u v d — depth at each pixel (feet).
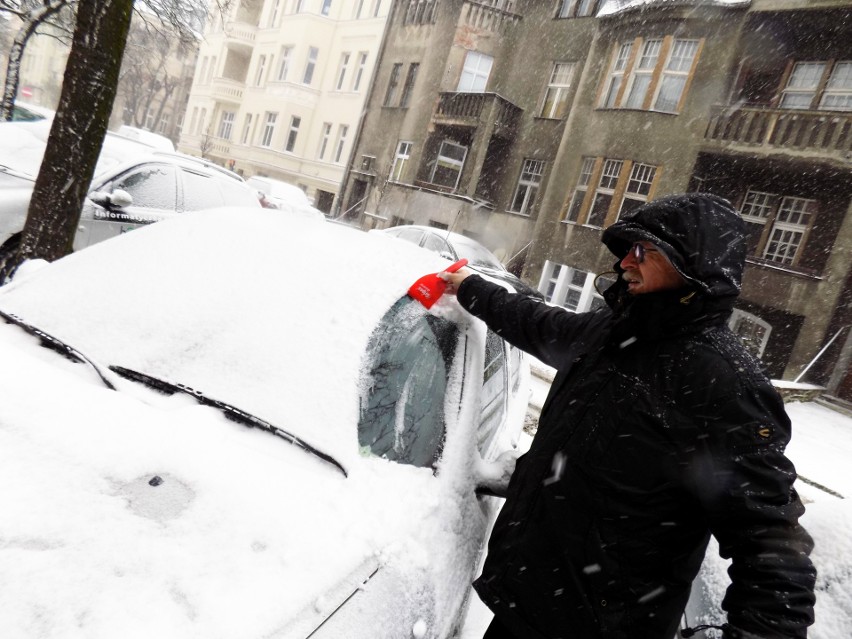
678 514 4.53
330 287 6.24
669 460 4.44
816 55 43.47
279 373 5.51
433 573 4.81
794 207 44.50
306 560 4.04
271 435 5.16
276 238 7.13
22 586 3.33
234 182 21.98
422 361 6.05
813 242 43.09
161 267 6.78
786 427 4.34
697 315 4.57
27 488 4.00
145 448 4.66
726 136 44.88
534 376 27.04
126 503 4.12
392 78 73.97
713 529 4.40
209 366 5.64
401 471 5.26
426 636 4.61
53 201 13.25
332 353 5.60
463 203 59.62
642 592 4.62
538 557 4.93
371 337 5.76
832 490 20.72
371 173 72.33
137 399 5.32
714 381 4.38
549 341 5.92
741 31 44.98
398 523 4.71
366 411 5.36
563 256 52.21
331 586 3.94
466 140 65.05
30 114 31.27
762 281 43.62
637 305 4.83
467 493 5.89
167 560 3.75
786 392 37.04
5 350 5.71
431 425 5.85
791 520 4.08
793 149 41.57
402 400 5.66
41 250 13.37
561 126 57.62
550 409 5.41
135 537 3.85
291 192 53.31
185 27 35.55
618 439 4.65
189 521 4.10
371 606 4.05
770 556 4.01
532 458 5.21
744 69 45.62
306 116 95.45
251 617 3.51
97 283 6.68
